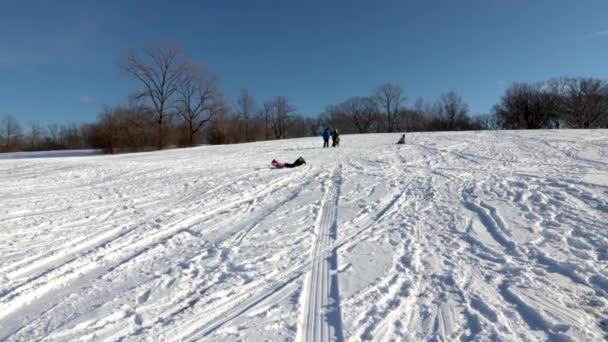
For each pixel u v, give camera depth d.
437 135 27.98
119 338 3.17
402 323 3.23
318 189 9.43
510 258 4.50
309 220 6.66
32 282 4.28
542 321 3.16
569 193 7.20
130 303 3.78
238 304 3.71
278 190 9.59
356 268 4.45
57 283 4.30
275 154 20.28
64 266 4.76
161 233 6.22
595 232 5.09
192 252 5.27
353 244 5.31
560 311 3.31
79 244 5.68
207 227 6.49
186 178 12.10
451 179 9.73
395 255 4.80
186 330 3.27
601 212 5.94
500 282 3.91
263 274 4.40
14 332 3.30
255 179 11.42
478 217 6.21
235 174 12.66
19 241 5.81
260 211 7.49
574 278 3.93
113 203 8.52
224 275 4.42
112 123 39.81
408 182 9.72
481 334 3.02
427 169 11.91
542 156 13.27
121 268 4.73
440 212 6.69
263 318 3.42
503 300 3.54
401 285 3.95
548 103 62.34
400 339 3.02
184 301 3.80
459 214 6.45
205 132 53.53
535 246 4.80
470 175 10.17
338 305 3.59
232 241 5.67
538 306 3.39
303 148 23.55
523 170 10.43
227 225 6.59
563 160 11.98
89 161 19.44
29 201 8.83
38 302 3.86
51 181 12.16
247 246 5.41
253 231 6.15
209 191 9.73
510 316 3.26
